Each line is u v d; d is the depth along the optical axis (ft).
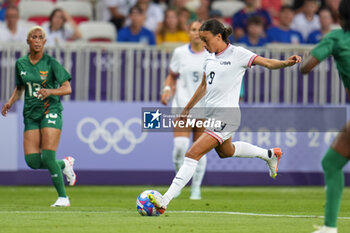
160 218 85.71
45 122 102.42
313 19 198.59
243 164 163.32
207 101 90.53
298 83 161.89
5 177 159.33
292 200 125.70
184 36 186.91
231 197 131.44
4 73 157.89
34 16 198.49
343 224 81.76
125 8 204.54
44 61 102.53
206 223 80.53
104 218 85.25
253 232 72.49
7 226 76.33
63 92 100.37
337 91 162.40
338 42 68.33
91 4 213.05
